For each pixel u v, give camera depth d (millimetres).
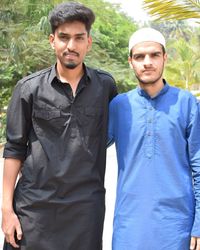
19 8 15750
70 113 2592
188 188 2506
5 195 2672
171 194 2455
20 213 2635
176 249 2451
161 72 2578
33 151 2611
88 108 2629
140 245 2467
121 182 2566
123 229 2518
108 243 4336
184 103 2539
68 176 2555
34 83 2623
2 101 16328
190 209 2504
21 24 15555
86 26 2602
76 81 2664
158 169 2475
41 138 2600
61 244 2602
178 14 4562
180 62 19531
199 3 4434
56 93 2602
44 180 2572
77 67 2625
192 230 2469
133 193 2496
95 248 2668
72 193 2586
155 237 2453
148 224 2461
